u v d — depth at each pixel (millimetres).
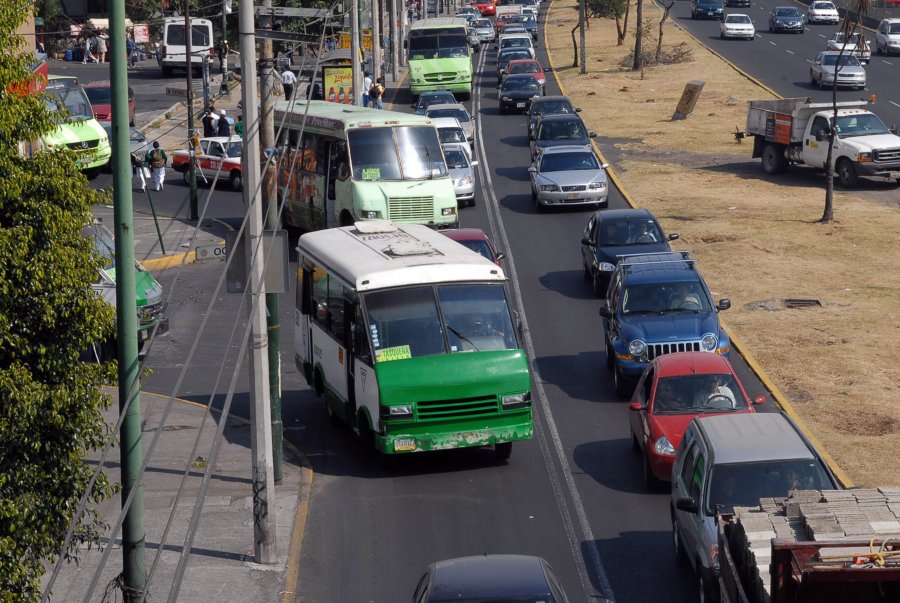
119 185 20094
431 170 55969
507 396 31656
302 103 64500
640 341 36719
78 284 19938
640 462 32312
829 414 34688
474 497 30188
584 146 68562
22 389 18844
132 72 134000
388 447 31062
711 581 21781
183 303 50594
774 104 74688
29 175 19438
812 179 73688
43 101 20672
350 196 55188
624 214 50656
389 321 31984
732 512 22344
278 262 25797
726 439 24516
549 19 193000
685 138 88812
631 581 24938
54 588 24781
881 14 152625
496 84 122250
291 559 26531
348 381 33531
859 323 43875
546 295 50406
